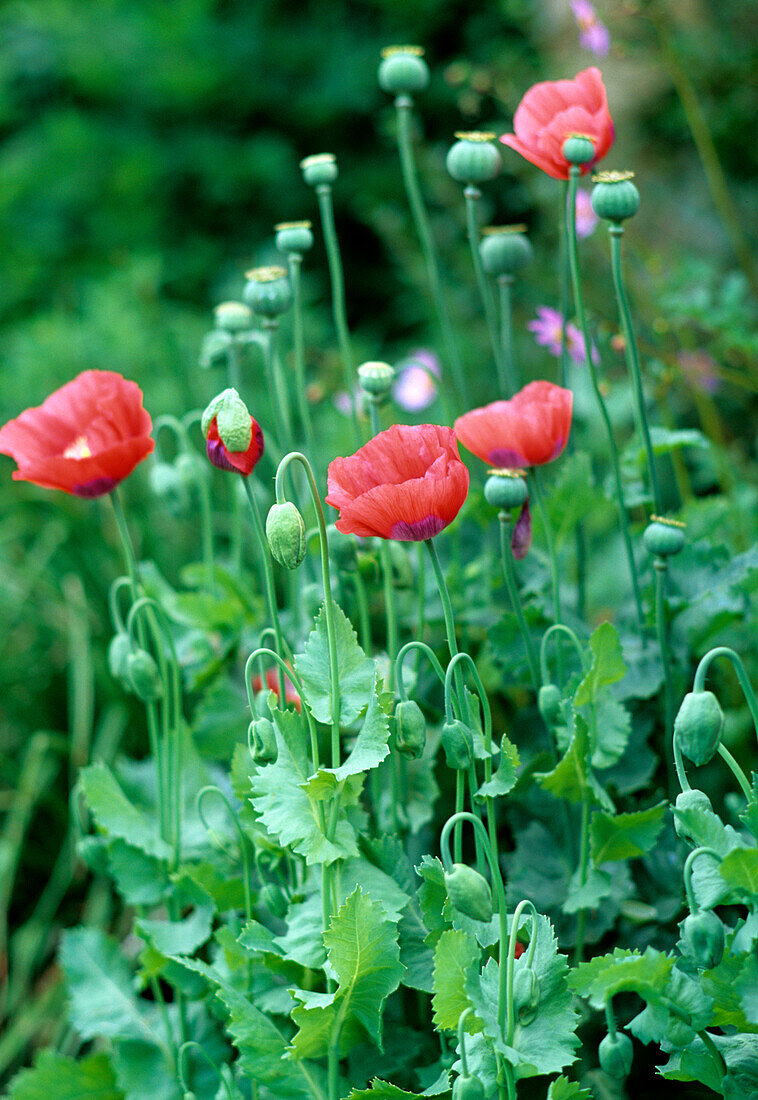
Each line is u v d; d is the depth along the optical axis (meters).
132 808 2.69
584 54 4.15
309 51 5.98
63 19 5.96
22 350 4.12
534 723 2.70
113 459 2.59
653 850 2.64
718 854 2.38
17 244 5.50
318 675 2.47
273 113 6.00
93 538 3.31
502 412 2.54
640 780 2.65
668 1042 2.45
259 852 2.61
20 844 3.12
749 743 2.82
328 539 2.60
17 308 5.37
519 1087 2.58
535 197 3.72
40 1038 2.99
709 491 3.25
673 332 3.14
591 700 2.55
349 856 2.49
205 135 5.97
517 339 4.09
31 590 3.42
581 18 3.06
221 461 2.48
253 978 2.57
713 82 3.79
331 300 5.96
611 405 3.10
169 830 2.68
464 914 2.41
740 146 3.88
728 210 3.17
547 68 4.22
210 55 5.88
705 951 2.38
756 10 3.75
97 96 5.96
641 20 3.38
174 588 3.28
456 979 2.41
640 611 2.67
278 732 2.49
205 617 2.81
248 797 2.55
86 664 3.21
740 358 3.10
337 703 2.46
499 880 2.48
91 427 2.60
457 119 5.70
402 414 3.87
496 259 2.71
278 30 6.11
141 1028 2.69
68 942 2.74
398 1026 2.58
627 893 2.60
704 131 3.15
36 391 3.89
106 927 3.07
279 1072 2.52
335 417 3.50
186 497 2.79
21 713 3.28
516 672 2.69
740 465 3.20
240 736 2.75
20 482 3.57
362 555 2.66
